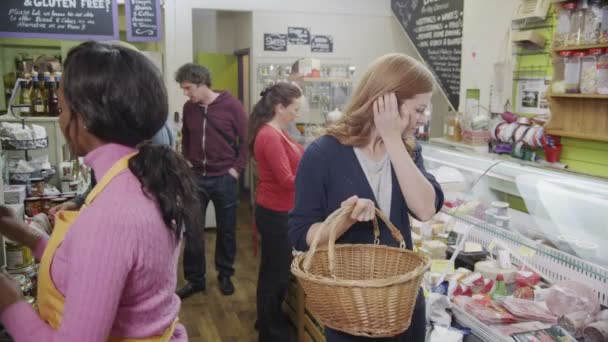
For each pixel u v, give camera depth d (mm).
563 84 3160
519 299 1704
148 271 896
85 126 921
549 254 1678
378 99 1298
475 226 2020
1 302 877
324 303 1112
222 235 3600
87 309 818
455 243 2135
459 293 1775
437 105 5637
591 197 1651
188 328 3084
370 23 5711
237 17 6551
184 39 4891
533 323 1586
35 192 2820
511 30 3730
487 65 4062
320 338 2438
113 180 912
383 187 1401
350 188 1388
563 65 3172
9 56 4797
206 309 3346
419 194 1335
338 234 1338
